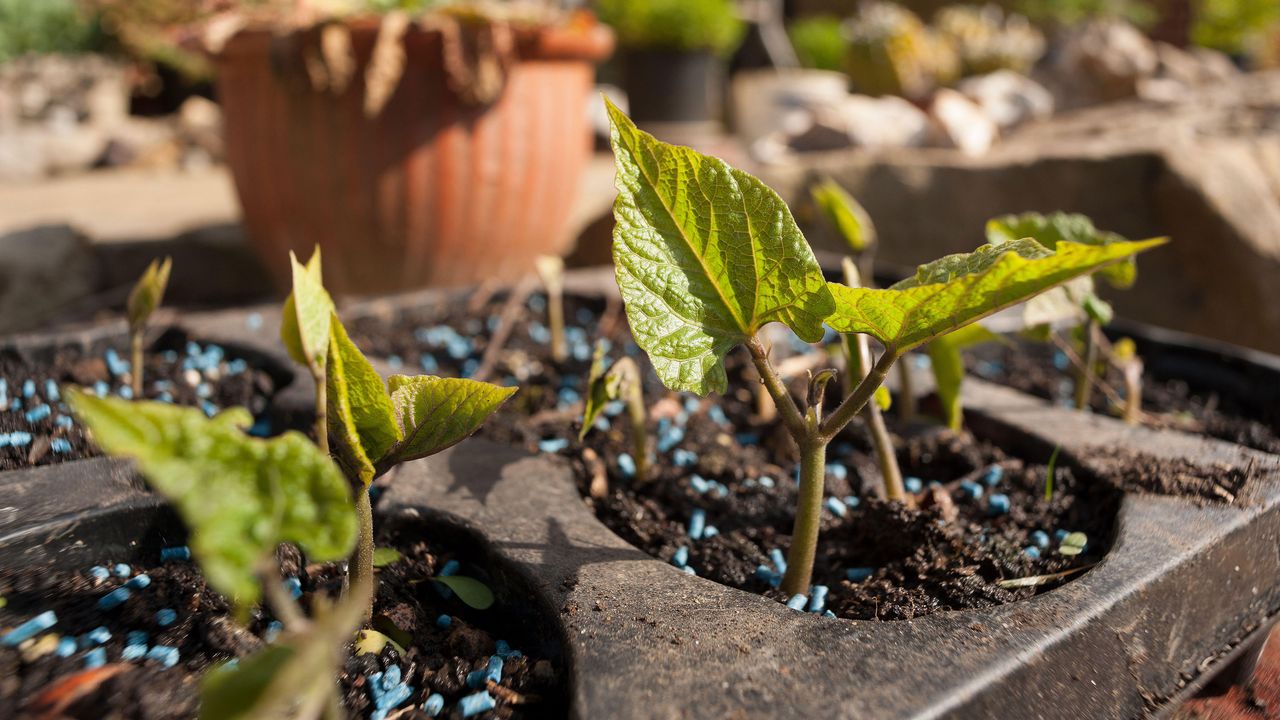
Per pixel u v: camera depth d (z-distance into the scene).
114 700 0.18
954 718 0.19
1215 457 0.28
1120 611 0.22
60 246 0.68
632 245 0.21
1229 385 0.36
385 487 0.26
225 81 0.58
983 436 0.32
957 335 0.28
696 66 1.26
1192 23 1.90
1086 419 0.31
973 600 0.23
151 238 0.72
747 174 0.20
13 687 0.19
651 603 0.22
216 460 0.15
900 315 0.20
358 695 0.20
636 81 1.28
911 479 0.30
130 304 0.30
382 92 0.51
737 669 0.20
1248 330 0.58
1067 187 0.64
